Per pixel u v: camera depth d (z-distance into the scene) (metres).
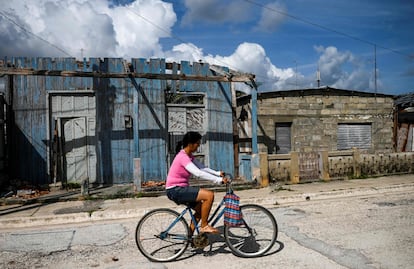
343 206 7.80
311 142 15.37
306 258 4.54
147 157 11.28
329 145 15.63
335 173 11.42
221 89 12.12
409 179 11.18
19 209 7.86
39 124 10.80
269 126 14.77
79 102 11.07
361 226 6.00
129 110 11.25
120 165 11.16
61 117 10.97
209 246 5.13
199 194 4.52
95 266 4.51
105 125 11.09
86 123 11.07
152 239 4.75
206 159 11.80
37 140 10.79
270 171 10.56
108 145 11.10
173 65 11.65
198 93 11.83
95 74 9.34
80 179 11.03
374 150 16.39
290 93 15.08
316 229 5.90
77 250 5.18
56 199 8.69
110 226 6.61
